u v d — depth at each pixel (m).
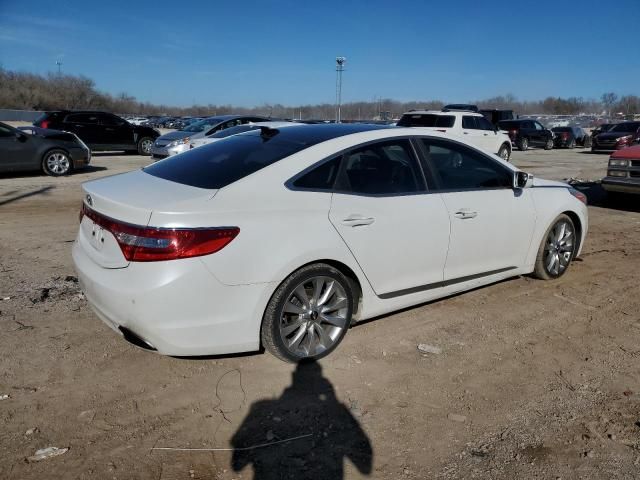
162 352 3.03
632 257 6.34
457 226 4.11
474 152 4.41
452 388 3.29
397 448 2.72
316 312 3.46
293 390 3.21
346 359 3.59
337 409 3.04
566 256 5.31
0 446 2.62
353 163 3.65
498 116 28.84
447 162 4.22
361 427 2.88
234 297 3.06
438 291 4.19
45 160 12.23
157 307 2.89
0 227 6.90
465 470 2.57
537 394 3.25
